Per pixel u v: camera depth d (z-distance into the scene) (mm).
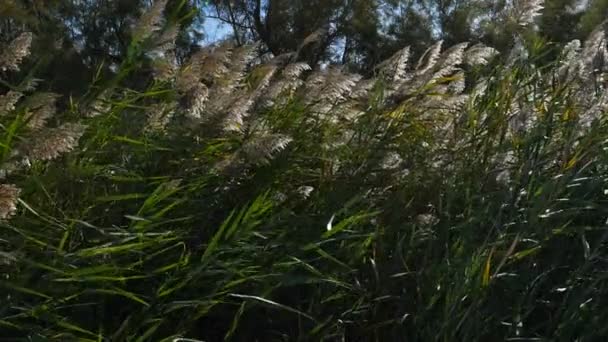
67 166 3580
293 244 3662
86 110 3928
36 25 4148
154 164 3926
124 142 3922
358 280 3924
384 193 4316
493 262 3840
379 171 4336
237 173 3734
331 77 4410
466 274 3617
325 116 4508
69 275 3170
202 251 3652
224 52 3961
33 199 3508
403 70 4766
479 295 3594
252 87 4484
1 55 3316
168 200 3709
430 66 4703
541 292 4016
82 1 18844
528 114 4398
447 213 4070
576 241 4148
